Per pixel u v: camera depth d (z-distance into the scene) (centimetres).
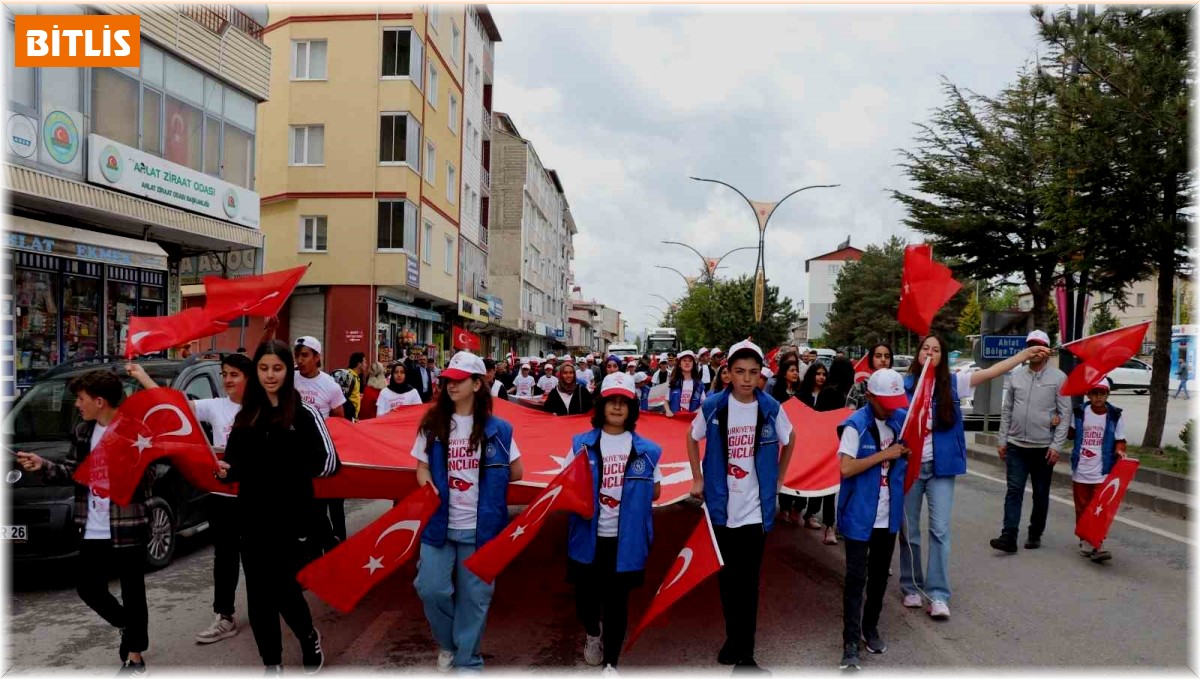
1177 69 1274
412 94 2895
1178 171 1287
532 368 2017
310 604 673
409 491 640
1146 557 825
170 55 1703
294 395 492
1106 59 1320
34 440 767
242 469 483
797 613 650
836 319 6725
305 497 496
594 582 517
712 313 5875
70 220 1563
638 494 503
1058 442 830
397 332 3162
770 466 519
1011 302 5956
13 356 1356
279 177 2880
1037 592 705
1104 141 1330
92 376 509
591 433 512
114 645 572
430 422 495
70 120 1438
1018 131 2127
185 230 1730
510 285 5481
